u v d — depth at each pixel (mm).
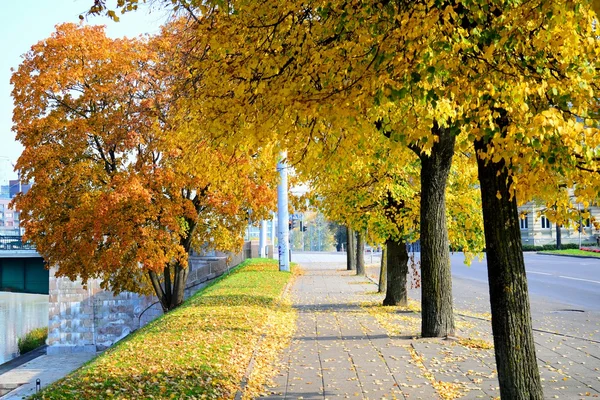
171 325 14812
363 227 18344
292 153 9508
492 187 6977
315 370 10289
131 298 37281
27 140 22281
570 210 6504
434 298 13094
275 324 15391
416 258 46250
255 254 52750
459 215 17438
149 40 22016
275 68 7320
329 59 6836
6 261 43781
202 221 26812
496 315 7012
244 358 10930
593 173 5859
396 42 6223
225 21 7723
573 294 22516
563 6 5297
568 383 9109
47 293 43875
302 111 6750
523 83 5707
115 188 21281
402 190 16984
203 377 9281
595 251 52719
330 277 34625
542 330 14391
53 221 22625
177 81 11281
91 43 22703
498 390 8695
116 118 21641
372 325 15328
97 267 22594
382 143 10609
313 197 19391
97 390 8320
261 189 23609
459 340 12648
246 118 7617
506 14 6027
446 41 5945
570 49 6062
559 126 5195
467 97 6020
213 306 18656
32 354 37188
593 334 13797
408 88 6219
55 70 22031
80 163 22141
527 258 46875
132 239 21219
